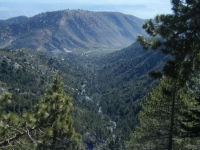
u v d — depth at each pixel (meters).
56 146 15.25
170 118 18.80
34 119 8.53
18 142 8.44
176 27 10.17
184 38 10.40
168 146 18.03
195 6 10.23
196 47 10.59
